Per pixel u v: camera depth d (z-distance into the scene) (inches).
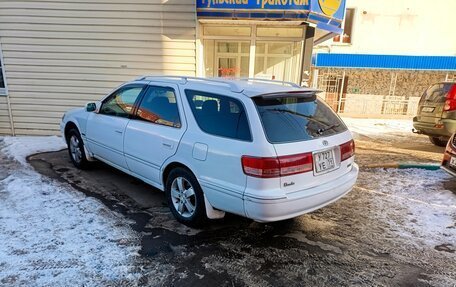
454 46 615.8
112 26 289.7
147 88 165.0
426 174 223.0
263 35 315.6
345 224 151.1
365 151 298.7
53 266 111.3
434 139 341.4
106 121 182.5
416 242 136.6
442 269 118.9
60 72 301.1
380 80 631.8
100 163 214.7
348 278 112.5
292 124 123.7
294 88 135.1
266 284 108.0
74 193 172.2
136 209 158.2
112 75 301.3
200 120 135.0
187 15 285.4
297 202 117.6
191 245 128.9
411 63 578.2
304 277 112.3
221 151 122.6
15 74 302.5
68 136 220.7
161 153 148.1
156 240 131.3
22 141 284.4
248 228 144.4
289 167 115.6
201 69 303.9
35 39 293.4
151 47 293.9
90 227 137.9
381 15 609.0
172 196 146.9
